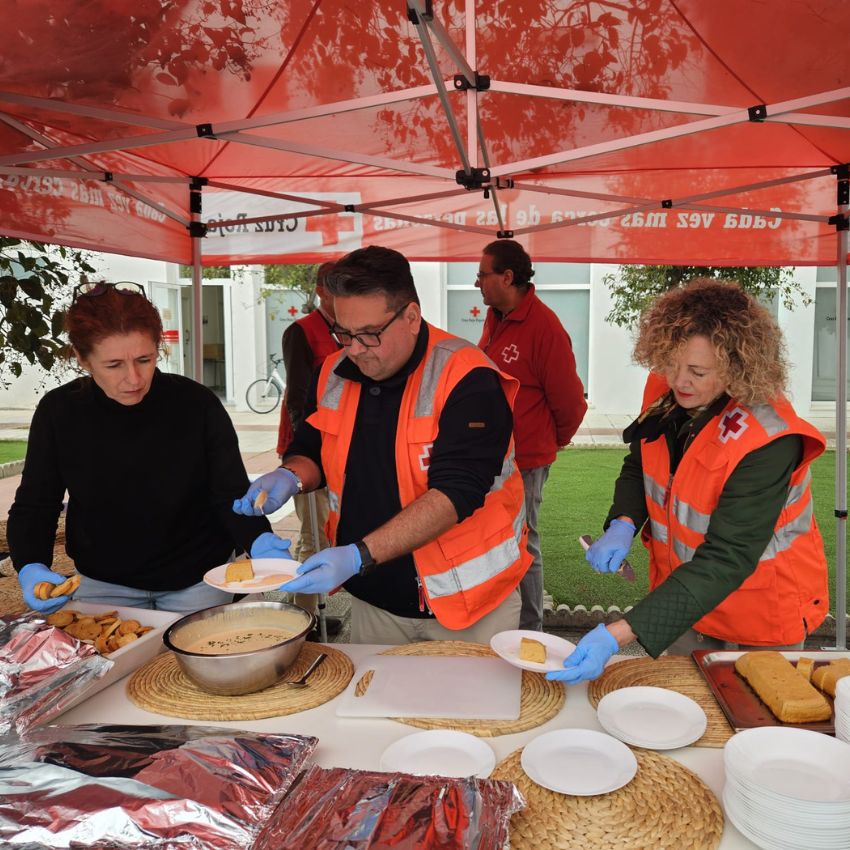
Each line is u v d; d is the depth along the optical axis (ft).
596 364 46.21
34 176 9.89
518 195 15.52
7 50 6.96
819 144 10.83
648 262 15.56
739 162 12.14
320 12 6.65
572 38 7.20
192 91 8.32
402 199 12.58
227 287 51.96
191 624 6.01
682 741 4.80
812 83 7.76
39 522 7.53
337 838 3.63
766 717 5.10
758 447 5.80
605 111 9.07
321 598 13.74
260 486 6.80
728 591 5.54
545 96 6.84
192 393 7.59
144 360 6.76
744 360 5.74
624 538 6.97
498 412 6.52
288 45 7.22
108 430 7.29
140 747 4.32
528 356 13.05
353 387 7.04
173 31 6.85
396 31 7.02
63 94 8.23
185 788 3.88
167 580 7.76
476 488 6.22
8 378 51.85
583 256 15.66
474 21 6.56
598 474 29.84
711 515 6.05
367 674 5.82
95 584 7.85
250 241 15.85
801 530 6.64
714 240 15.33
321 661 6.08
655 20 6.73
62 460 7.41
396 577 7.14
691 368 5.93
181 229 13.69
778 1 6.13
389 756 4.66
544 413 13.28
